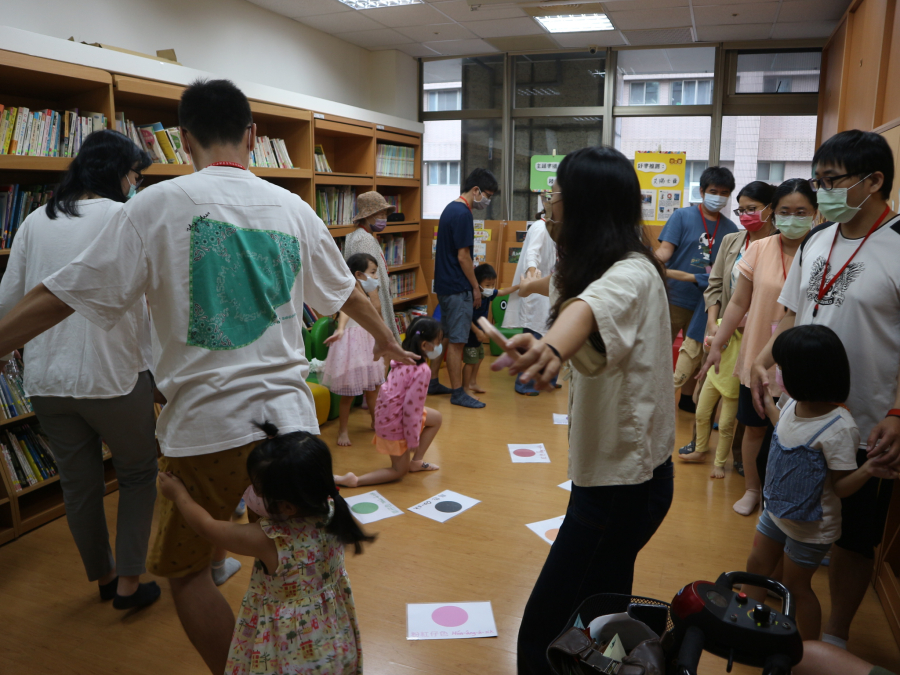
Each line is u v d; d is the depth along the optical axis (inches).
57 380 81.4
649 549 104.7
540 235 187.6
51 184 120.5
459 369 188.9
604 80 248.5
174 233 56.7
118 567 86.0
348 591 62.7
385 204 179.6
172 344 58.4
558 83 256.4
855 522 71.4
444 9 196.9
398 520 114.4
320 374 165.2
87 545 87.5
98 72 116.8
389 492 126.7
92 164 83.2
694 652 33.0
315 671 58.6
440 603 88.7
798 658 32.7
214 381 58.1
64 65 109.7
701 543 106.8
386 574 96.4
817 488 68.1
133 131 132.3
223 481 60.5
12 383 111.2
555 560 55.7
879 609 89.7
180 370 58.2
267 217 61.4
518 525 112.8
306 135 184.2
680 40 231.1
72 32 137.6
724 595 35.3
